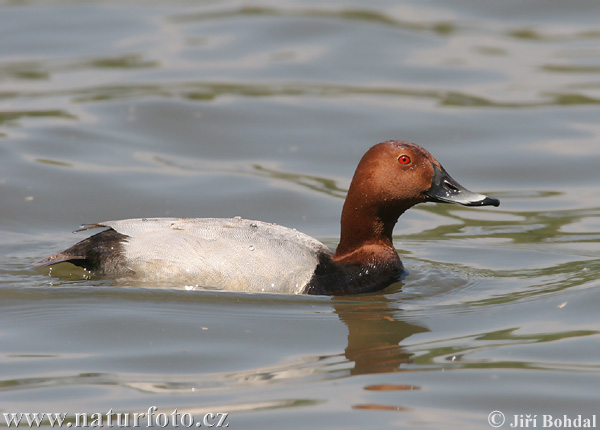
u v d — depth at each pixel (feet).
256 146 51.60
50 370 25.82
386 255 34.68
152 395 24.18
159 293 31.94
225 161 49.85
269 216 43.65
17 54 62.90
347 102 56.54
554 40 65.62
